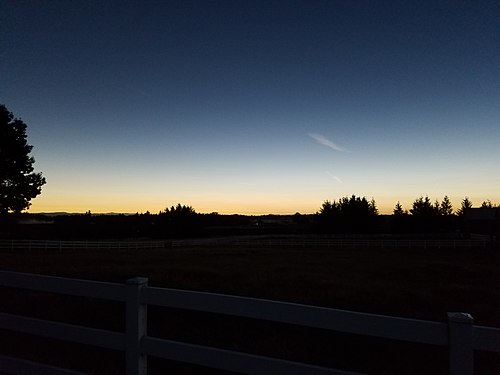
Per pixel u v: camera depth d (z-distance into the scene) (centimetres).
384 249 3903
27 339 645
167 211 6975
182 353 292
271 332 830
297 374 264
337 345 762
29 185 3919
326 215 7588
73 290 327
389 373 637
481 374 579
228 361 281
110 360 554
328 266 2123
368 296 1182
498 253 3459
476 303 1128
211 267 1861
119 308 938
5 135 3722
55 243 3369
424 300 1145
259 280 1438
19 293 1061
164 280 1361
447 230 7344
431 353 714
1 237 4191
